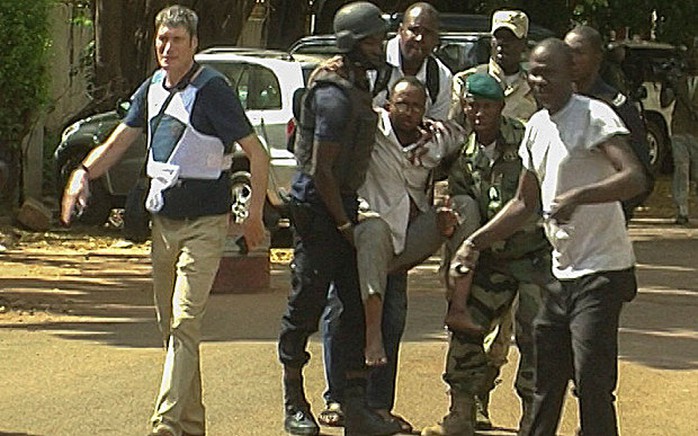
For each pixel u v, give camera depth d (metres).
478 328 8.48
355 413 8.65
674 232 20.84
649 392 10.38
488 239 7.61
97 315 12.98
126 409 9.40
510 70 9.08
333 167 8.33
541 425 7.41
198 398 8.41
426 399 9.92
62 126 22.70
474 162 8.55
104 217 19.27
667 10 26.95
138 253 17.64
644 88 26.56
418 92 8.52
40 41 19.45
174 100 8.22
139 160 18.75
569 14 25.89
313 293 8.62
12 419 9.10
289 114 17.45
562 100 7.07
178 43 8.19
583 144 6.97
